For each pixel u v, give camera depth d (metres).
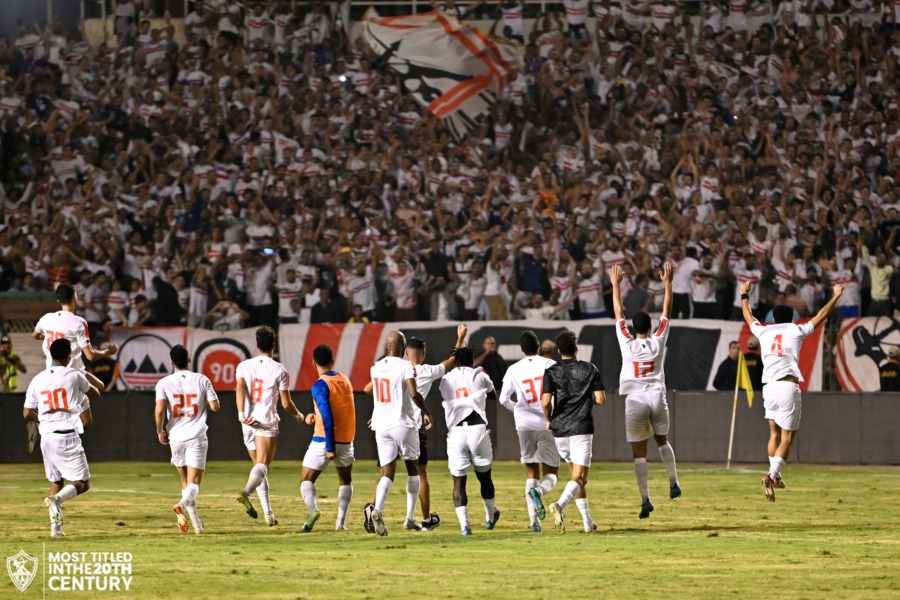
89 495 45.16
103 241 76.56
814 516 36.59
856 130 81.38
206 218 78.31
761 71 84.94
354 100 84.56
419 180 80.56
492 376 63.97
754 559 26.53
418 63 86.44
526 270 72.25
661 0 87.44
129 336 65.56
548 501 41.56
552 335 64.25
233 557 27.02
